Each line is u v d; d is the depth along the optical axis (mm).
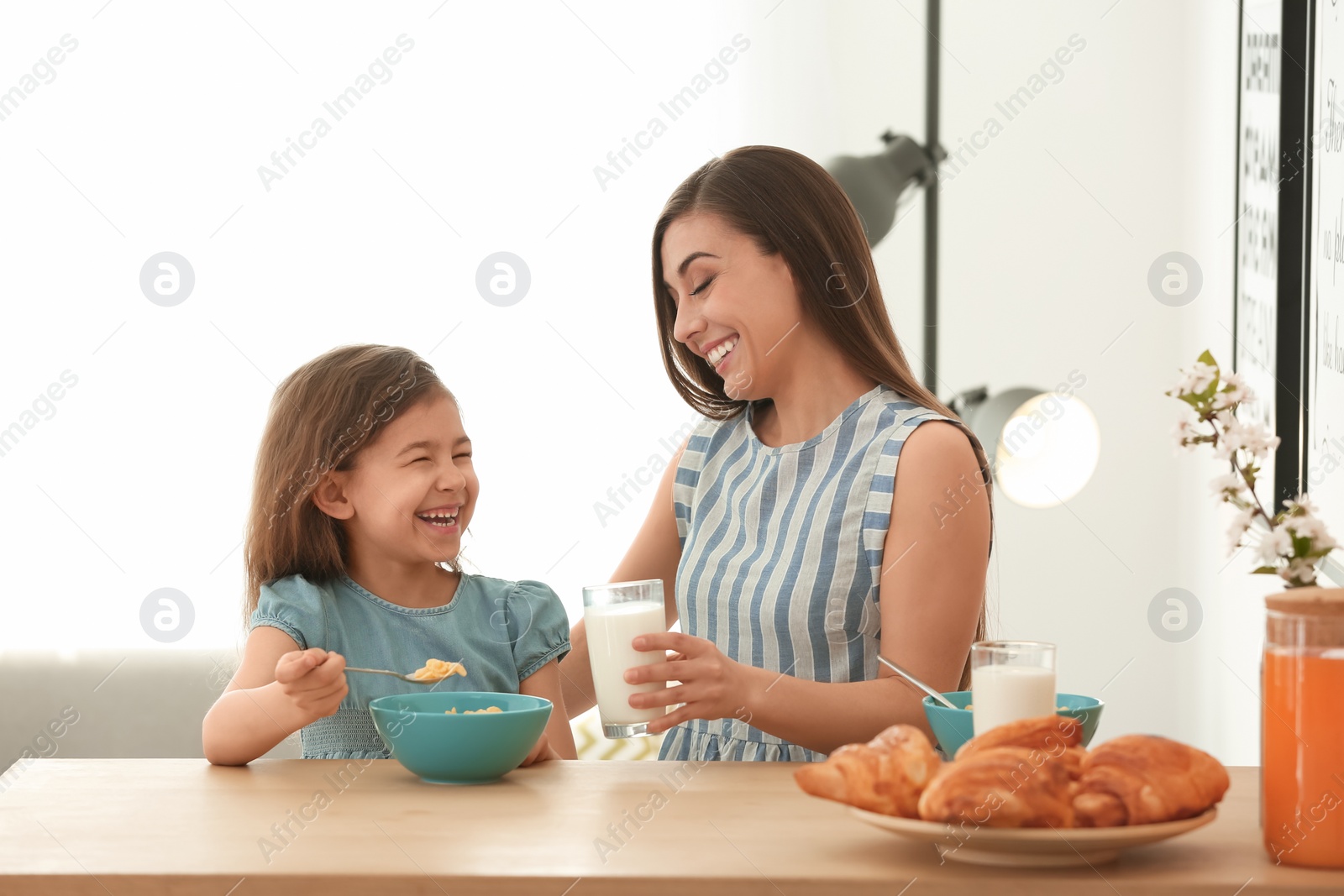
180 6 2695
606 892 669
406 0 2721
